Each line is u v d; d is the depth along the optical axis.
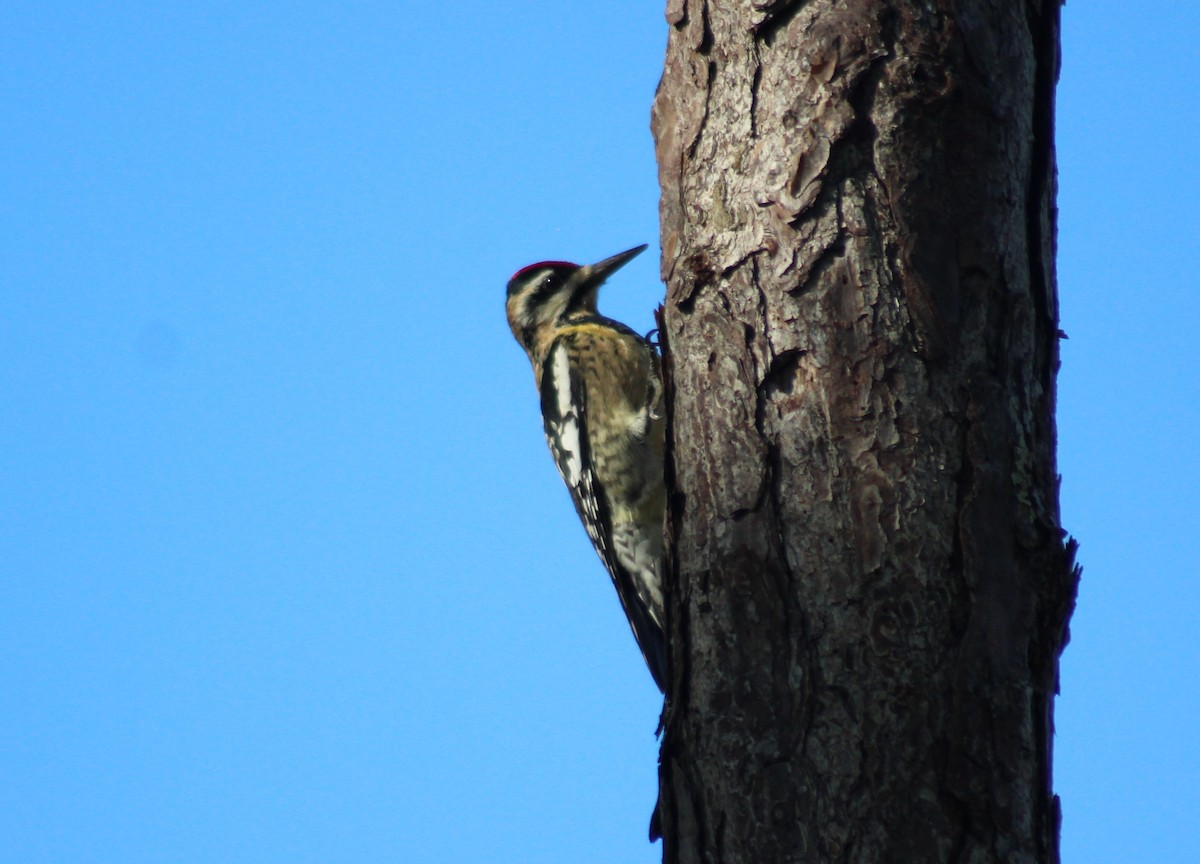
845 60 6.94
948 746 6.06
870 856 5.95
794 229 6.87
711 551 6.75
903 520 6.37
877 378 6.58
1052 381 6.92
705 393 6.99
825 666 6.29
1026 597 6.36
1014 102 6.98
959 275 6.70
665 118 7.71
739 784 6.31
